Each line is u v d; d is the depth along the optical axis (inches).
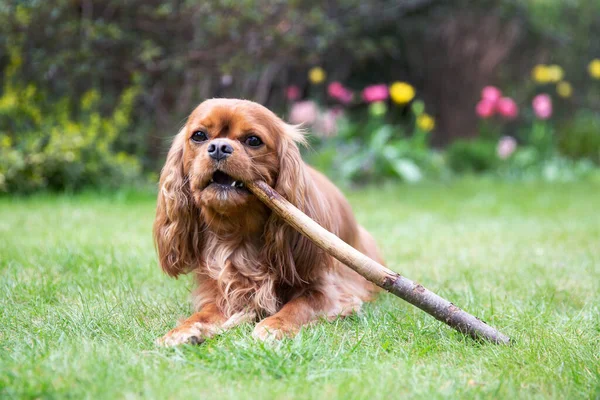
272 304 135.3
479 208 327.0
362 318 131.6
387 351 111.7
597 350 111.7
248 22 358.6
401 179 446.3
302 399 88.2
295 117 448.1
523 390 93.7
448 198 369.4
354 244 163.0
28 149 307.6
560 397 91.2
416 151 478.0
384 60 572.4
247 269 136.3
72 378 92.0
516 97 614.2
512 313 136.0
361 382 93.9
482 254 204.2
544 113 528.1
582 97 650.8
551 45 620.1
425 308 116.9
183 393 89.3
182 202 138.3
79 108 356.2
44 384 88.7
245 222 133.3
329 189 155.4
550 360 105.5
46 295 142.9
